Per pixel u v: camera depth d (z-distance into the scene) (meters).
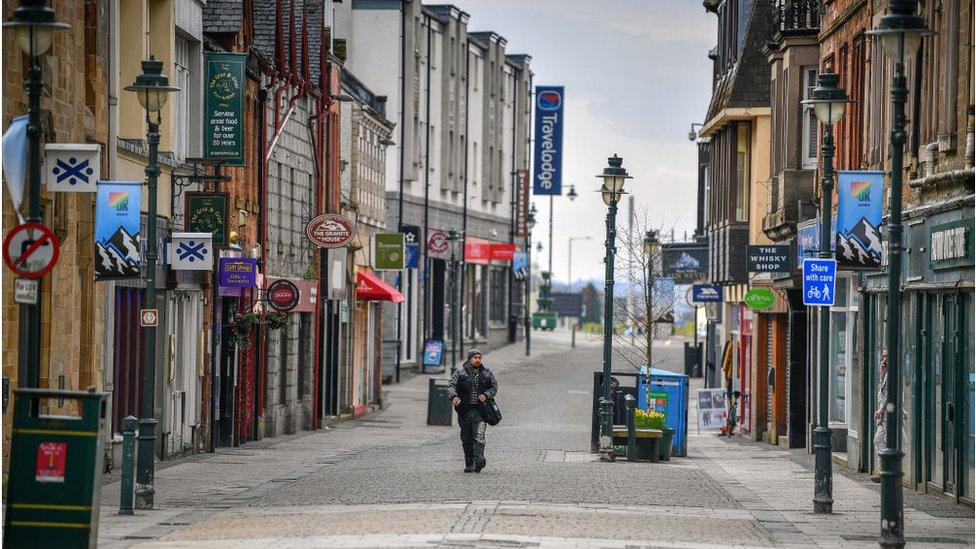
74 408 34.12
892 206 24.73
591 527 26.30
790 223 53.91
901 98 24.64
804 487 37.66
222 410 50.94
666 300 91.19
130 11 39.59
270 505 30.92
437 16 108.38
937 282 34.44
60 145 29.25
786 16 56.72
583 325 180.38
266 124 55.75
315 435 60.75
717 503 32.56
